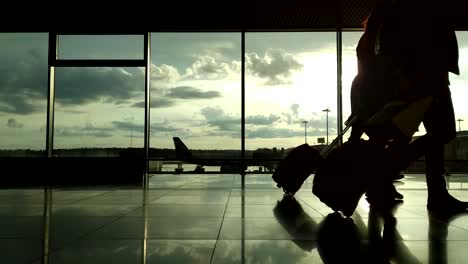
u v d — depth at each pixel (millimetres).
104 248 1614
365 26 3027
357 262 1418
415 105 2521
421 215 2527
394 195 3389
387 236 1864
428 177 2799
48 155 7508
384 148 2574
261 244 1692
